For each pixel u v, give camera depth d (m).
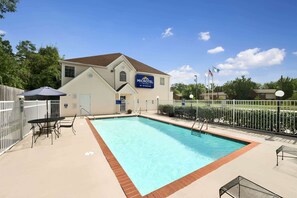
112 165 4.35
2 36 13.41
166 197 2.92
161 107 19.06
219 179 3.57
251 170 4.01
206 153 7.00
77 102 16.89
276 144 6.36
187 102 15.28
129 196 2.96
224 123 11.11
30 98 15.37
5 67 13.23
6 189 3.21
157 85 26.02
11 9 12.62
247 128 9.62
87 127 10.29
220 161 4.57
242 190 2.57
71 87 16.53
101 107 18.38
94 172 3.97
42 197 2.95
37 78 22.06
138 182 4.64
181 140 9.02
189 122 12.62
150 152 7.16
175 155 6.82
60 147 6.07
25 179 3.61
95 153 5.41
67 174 3.86
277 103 8.28
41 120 7.13
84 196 2.98
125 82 22.16
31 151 5.61
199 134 9.58
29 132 8.22
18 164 4.46
